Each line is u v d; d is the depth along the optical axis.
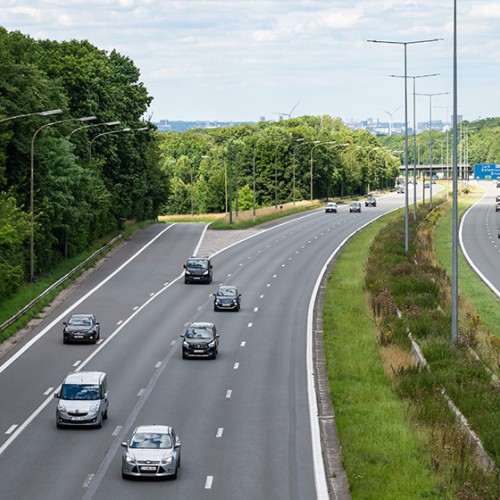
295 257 168.50
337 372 82.25
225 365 86.50
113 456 58.34
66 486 52.22
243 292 130.75
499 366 81.50
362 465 55.56
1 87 126.94
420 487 51.19
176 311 115.06
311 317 111.44
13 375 82.19
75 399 65.88
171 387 77.75
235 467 56.38
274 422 67.12
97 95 179.38
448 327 95.00
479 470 51.84
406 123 162.25
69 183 140.50
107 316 111.25
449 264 162.25
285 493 51.53
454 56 88.69
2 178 124.31
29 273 129.25
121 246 179.88
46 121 135.38
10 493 50.88
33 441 61.78
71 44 187.50
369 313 111.06
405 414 67.12
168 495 50.81
